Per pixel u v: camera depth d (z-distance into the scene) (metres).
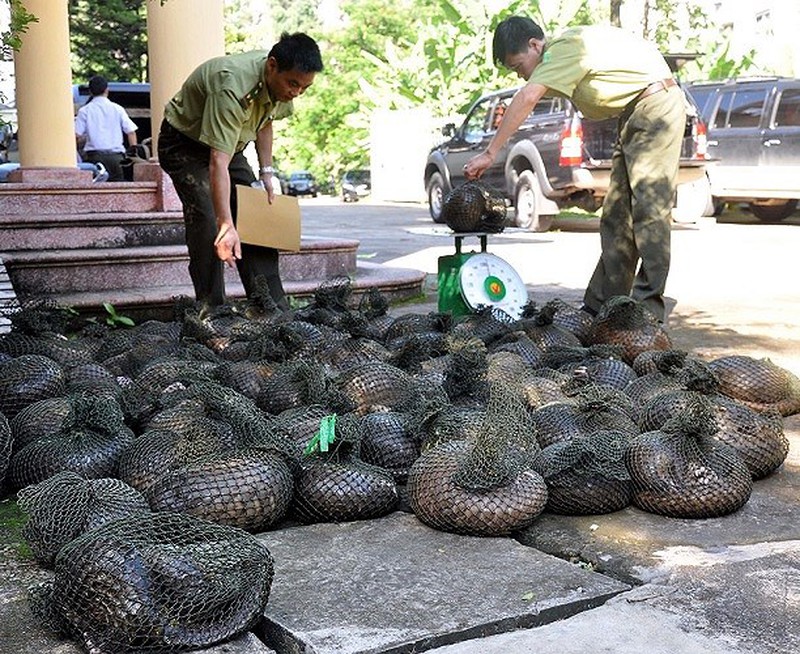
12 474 3.92
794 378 4.99
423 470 3.53
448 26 32.00
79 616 2.64
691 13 31.41
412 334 5.54
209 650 2.62
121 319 7.39
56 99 10.84
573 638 2.68
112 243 8.62
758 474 4.03
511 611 2.82
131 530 2.75
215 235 6.46
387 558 3.21
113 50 30.88
